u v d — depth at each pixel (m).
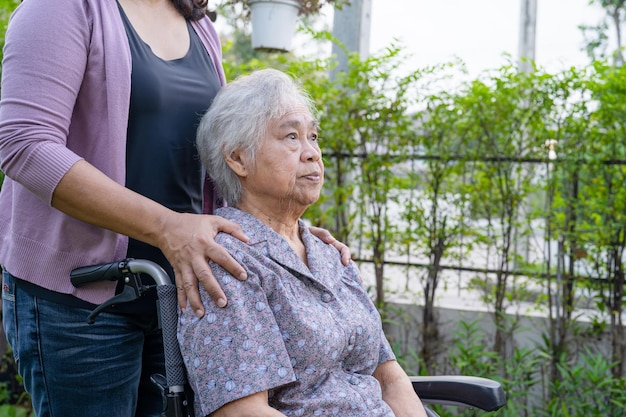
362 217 3.54
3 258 1.53
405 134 3.46
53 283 1.48
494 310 3.49
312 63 3.45
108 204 1.39
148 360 1.70
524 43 4.80
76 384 1.53
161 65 1.57
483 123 3.36
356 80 3.43
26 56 1.40
